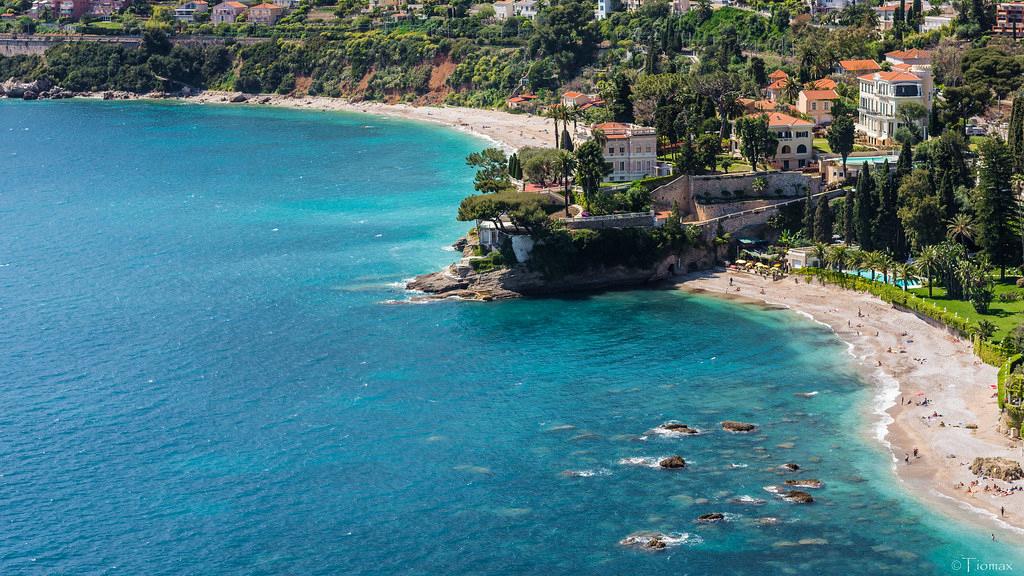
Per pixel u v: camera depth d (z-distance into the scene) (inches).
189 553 6378.0
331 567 6235.2
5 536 6550.2
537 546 6348.4
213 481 7096.5
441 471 7140.8
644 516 6584.6
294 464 7278.5
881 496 6727.4
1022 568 6033.5
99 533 6574.8
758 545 6284.5
